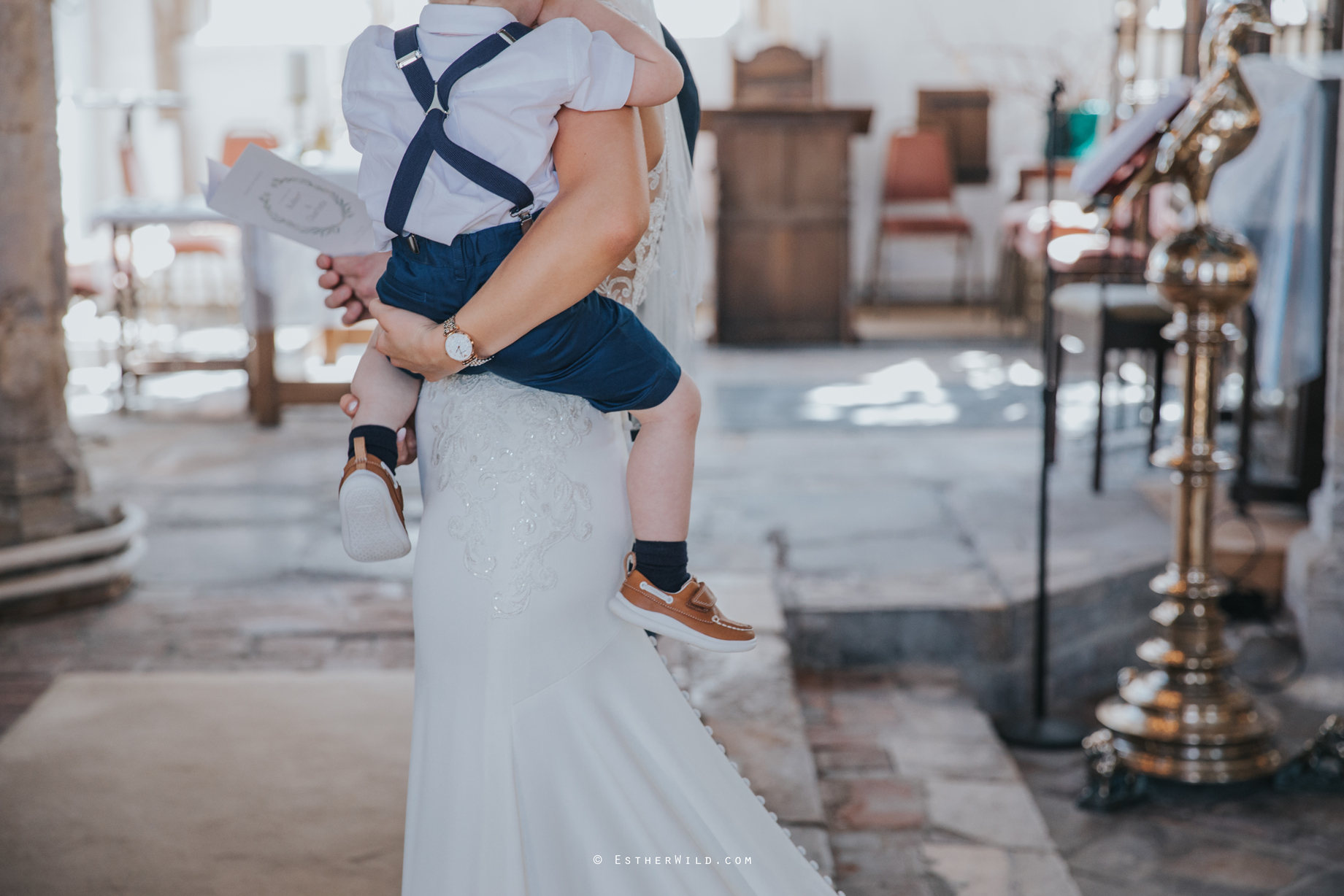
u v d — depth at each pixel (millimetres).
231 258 9656
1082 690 4082
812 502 5074
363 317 1982
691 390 1583
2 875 2359
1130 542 4426
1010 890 2652
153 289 10406
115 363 8430
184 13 10508
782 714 3160
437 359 1474
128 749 2906
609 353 1512
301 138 6922
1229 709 3328
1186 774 3271
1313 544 4078
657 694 1649
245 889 2322
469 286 1470
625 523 1607
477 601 1521
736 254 8844
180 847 2467
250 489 5336
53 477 3916
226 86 10492
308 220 1836
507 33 1418
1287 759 3414
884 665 3941
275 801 2660
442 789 1548
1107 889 2887
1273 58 4098
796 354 8617
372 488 1562
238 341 9055
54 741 2945
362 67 1467
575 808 1551
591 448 1577
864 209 11078
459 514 1535
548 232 1394
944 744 3430
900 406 6895
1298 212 4012
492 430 1532
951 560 4348
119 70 10328
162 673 3398
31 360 3898
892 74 10883
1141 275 4914
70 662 3484
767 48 10266
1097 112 8578
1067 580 4043
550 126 1414
